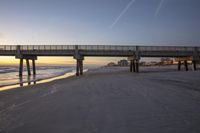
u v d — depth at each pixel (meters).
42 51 36.97
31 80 28.48
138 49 35.94
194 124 5.48
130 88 12.94
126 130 5.23
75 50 35.94
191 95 9.81
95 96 10.40
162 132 5.00
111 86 14.31
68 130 5.46
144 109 7.27
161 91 11.27
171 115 6.39
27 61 43.19
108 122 5.95
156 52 36.09
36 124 6.10
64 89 13.89
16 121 6.49
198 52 36.44
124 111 7.11
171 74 24.95
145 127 5.39
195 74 23.11
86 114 6.94
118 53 36.00
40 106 8.59
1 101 10.18
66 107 8.16
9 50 37.72
